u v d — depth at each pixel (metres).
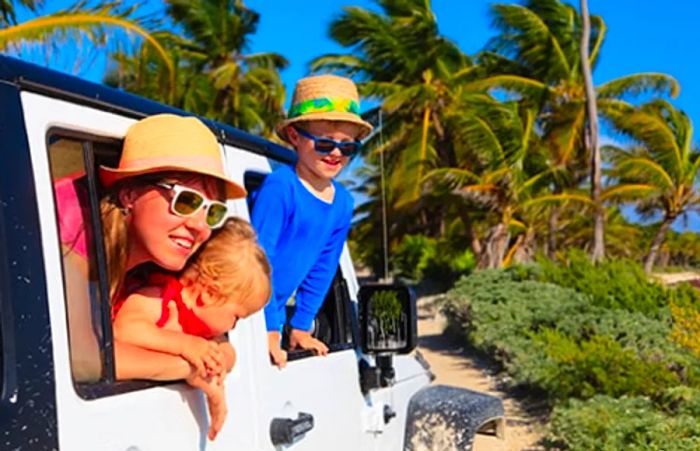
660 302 13.38
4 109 1.74
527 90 28.28
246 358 2.41
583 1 25.44
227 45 27.25
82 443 1.73
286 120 2.98
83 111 2.00
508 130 24.91
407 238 31.91
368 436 3.21
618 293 13.80
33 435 1.62
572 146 27.58
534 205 25.64
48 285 1.72
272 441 2.47
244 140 2.82
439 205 28.94
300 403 2.69
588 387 8.34
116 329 2.05
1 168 1.69
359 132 3.03
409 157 25.75
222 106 26.44
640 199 25.11
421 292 27.88
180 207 2.06
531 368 9.88
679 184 25.44
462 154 25.80
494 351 12.50
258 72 26.92
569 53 29.11
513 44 29.14
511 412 9.39
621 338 10.63
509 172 24.89
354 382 3.16
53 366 1.70
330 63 28.38
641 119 24.95
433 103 26.34
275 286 2.89
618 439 6.55
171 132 2.08
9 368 1.61
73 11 10.47
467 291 16.34
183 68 25.88
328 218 3.01
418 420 3.61
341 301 3.34
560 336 11.25
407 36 27.14
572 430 7.13
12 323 1.63
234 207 2.59
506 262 27.56
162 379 2.02
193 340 2.09
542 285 16.02
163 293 2.16
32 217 1.72
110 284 2.07
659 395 8.07
